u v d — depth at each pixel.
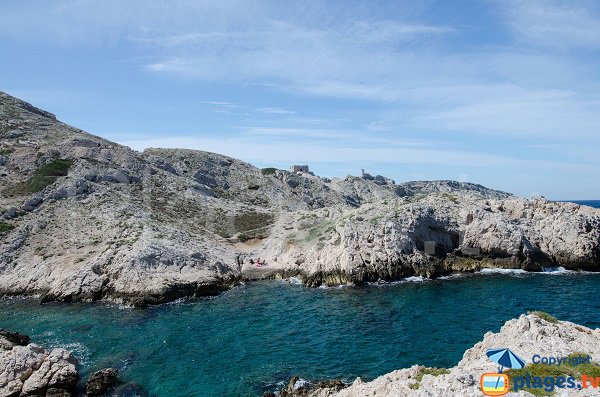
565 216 72.56
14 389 29.53
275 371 33.56
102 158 100.94
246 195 125.06
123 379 32.81
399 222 71.12
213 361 35.91
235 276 68.81
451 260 70.75
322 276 66.00
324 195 146.25
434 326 42.94
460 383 18.94
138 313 50.69
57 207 76.31
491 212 74.94
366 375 32.12
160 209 90.31
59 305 54.09
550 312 46.28
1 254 62.81
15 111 115.94
